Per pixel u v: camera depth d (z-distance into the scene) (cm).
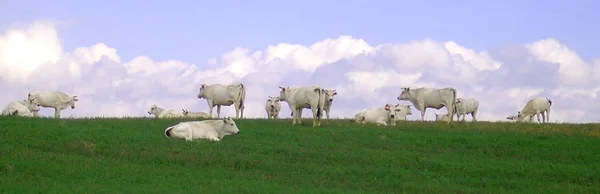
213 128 2853
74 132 2823
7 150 2389
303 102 3397
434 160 2566
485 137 3106
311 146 2775
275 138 2942
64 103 4216
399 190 2097
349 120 3825
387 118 3656
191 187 1950
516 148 2903
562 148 2928
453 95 4028
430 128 3400
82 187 1866
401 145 2906
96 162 2283
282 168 2353
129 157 2406
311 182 2152
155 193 1828
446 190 2102
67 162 2252
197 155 2436
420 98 4106
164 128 3117
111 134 2817
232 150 2605
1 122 3011
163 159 2386
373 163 2511
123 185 1938
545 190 2169
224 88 4112
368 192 2023
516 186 2220
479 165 2528
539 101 4694
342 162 2516
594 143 3052
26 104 4025
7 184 1866
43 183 1916
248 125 3331
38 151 2441
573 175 2406
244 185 2012
